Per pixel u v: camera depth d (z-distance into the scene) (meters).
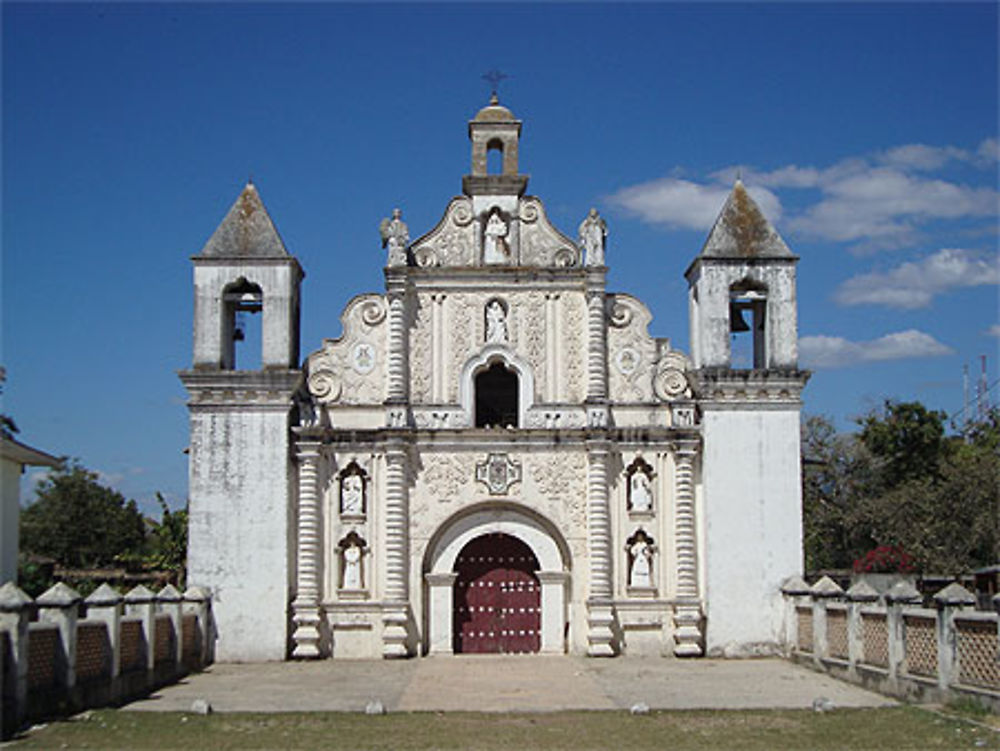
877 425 76.25
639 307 41.56
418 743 23.02
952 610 26.48
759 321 42.50
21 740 22.66
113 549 83.19
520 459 40.50
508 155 42.72
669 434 40.34
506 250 41.91
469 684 32.44
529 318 41.34
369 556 40.00
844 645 33.28
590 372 40.56
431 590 40.00
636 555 40.12
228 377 39.47
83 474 84.94
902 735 23.41
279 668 36.75
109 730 24.05
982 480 61.62
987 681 25.23
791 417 39.88
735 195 41.72
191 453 39.28
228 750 22.22
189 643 36.06
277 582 38.78
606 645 38.91
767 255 40.59
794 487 39.50
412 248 41.75
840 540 71.56
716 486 39.47
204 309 40.16
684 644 38.91
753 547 39.22
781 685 32.03
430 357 41.09
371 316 41.44
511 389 43.94
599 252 41.06
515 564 40.66
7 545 40.12
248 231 40.72
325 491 40.25
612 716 26.45
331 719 25.92
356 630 39.50
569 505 40.31
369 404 40.88
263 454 39.31
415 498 40.22
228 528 38.97
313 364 41.16
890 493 67.75
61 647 26.00
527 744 22.92
